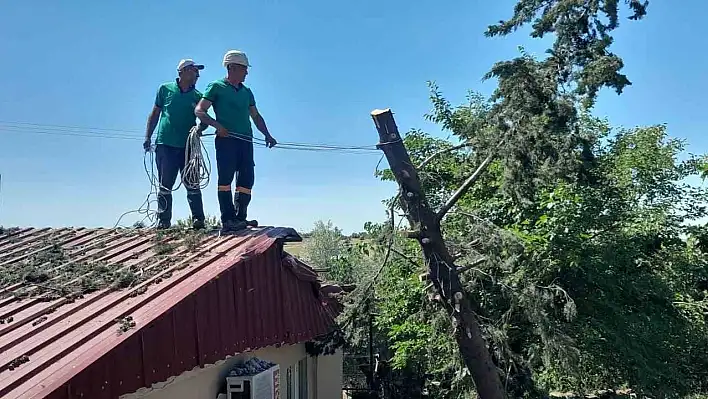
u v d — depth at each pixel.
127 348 4.72
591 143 6.62
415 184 6.62
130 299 5.75
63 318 5.36
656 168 9.41
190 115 8.41
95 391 4.36
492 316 7.70
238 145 8.11
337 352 10.97
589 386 9.11
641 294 8.61
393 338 9.28
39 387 4.00
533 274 7.70
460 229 8.12
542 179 6.30
